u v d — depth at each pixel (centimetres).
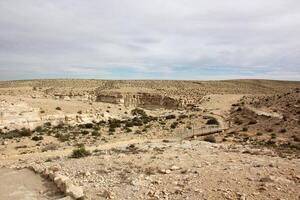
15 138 5038
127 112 9344
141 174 1802
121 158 2291
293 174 1669
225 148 3133
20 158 3269
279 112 6575
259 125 5834
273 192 1385
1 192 1642
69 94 13538
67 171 1981
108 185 1647
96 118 7769
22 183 1786
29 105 7144
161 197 1418
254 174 1672
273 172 1711
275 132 5200
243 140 4662
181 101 12788
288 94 8369
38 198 1539
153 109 12212
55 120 6988
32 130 5944
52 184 1733
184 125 6481
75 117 7369
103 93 14438
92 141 4803
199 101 11856
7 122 6203
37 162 2508
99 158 2333
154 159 2211
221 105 9750
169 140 4650
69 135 5344
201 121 6875
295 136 4744
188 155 2414
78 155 2822
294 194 1363
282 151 3275
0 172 2075
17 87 15725
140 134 5553
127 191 1530
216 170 1781
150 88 17088
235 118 7050
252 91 18325
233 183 1520
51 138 5053
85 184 1680
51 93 13775
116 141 4809
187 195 1414
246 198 1325
